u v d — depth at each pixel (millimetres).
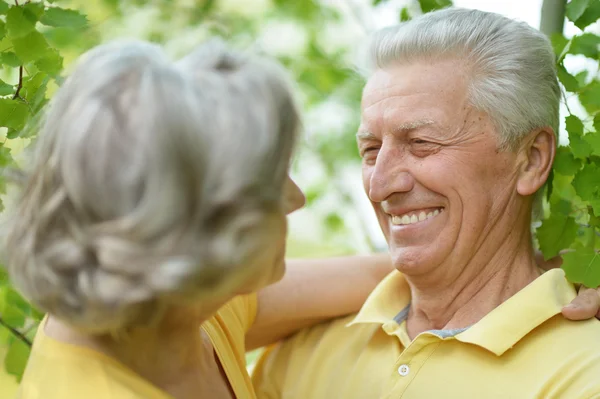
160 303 1055
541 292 1656
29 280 1032
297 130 1081
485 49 1661
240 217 993
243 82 1020
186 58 1080
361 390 1765
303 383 1876
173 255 965
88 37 2873
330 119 3748
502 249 1728
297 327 1974
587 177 1691
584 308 1619
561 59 1771
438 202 1685
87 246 988
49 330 1255
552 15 2102
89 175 959
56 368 1181
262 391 1937
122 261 959
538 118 1677
